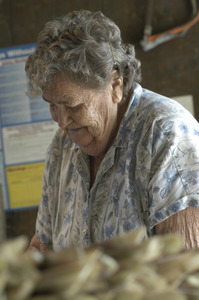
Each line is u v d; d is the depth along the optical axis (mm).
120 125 1453
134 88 1499
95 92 1385
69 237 1566
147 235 1375
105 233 1442
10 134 2848
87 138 1460
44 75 1354
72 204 1582
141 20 2693
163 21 2670
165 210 1305
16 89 2842
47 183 1710
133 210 1386
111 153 1443
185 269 568
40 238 1782
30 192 2834
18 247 474
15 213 2842
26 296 479
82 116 1397
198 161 1329
